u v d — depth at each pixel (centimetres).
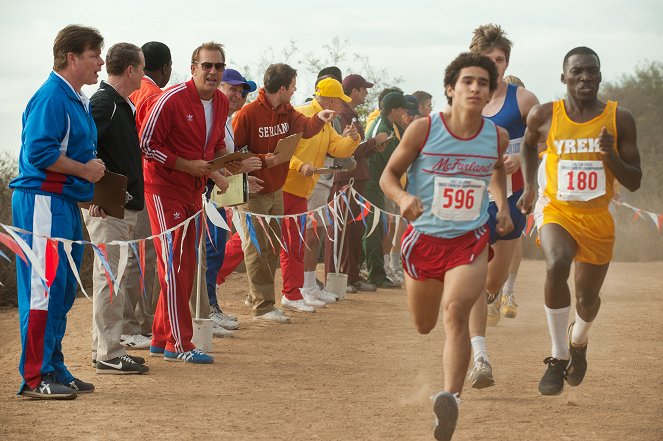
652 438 1086
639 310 2230
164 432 1110
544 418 1180
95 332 1488
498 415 1195
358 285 2569
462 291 1066
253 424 1154
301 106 2214
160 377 1429
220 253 1894
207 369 1501
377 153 2514
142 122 1631
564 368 1295
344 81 2447
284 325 1967
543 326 1983
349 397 1312
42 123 1227
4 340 1962
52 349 1283
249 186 1836
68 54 1259
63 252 1253
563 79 1279
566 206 1269
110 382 1387
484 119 1114
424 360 1599
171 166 1498
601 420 1170
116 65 1406
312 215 2214
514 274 2017
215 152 1622
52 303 1261
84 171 1252
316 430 1127
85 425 1136
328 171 2056
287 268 2191
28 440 1062
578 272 1282
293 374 1472
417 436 1103
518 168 1462
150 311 1739
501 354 1638
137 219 1661
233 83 1822
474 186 1102
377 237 2630
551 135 1278
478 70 1085
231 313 2119
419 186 1115
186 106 1509
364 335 1856
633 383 1388
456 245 1098
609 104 1259
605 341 1775
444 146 1098
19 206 1248
